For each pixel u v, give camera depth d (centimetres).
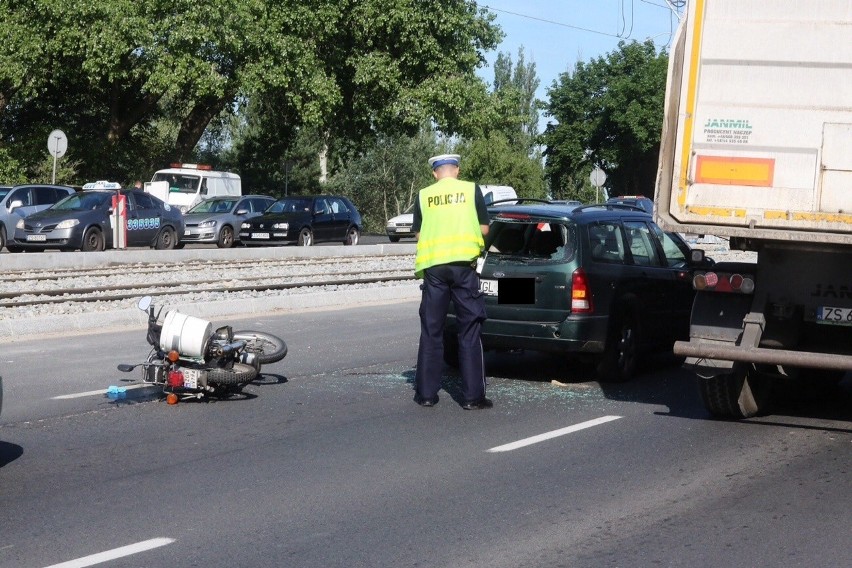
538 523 603
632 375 1125
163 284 2075
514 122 4747
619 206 1227
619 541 572
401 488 675
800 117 790
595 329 1050
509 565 533
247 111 6625
